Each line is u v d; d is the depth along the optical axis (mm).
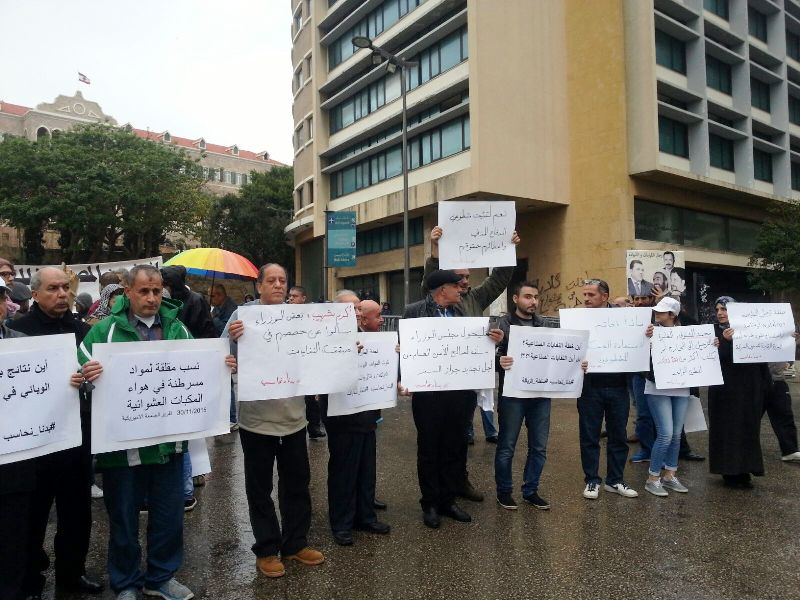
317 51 32500
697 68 23406
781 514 5082
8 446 3035
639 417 6914
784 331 5875
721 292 26188
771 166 28547
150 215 35562
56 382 3223
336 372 4141
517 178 21484
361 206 28172
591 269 22000
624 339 5465
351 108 30453
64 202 31719
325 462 6945
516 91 21672
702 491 5766
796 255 20859
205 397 3668
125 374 3402
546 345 5105
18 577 3154
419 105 24797
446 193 22125
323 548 4391
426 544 4445
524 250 24156
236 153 74938
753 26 27750
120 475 3494
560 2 23156
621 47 21484
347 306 4215
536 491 5281
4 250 41188
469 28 21125
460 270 5465
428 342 4844
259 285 4168
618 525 4816
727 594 3643
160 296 3641
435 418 4855
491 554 4250
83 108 60500
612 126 21625
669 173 21078
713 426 5934
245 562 4160
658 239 22594
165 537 3584
